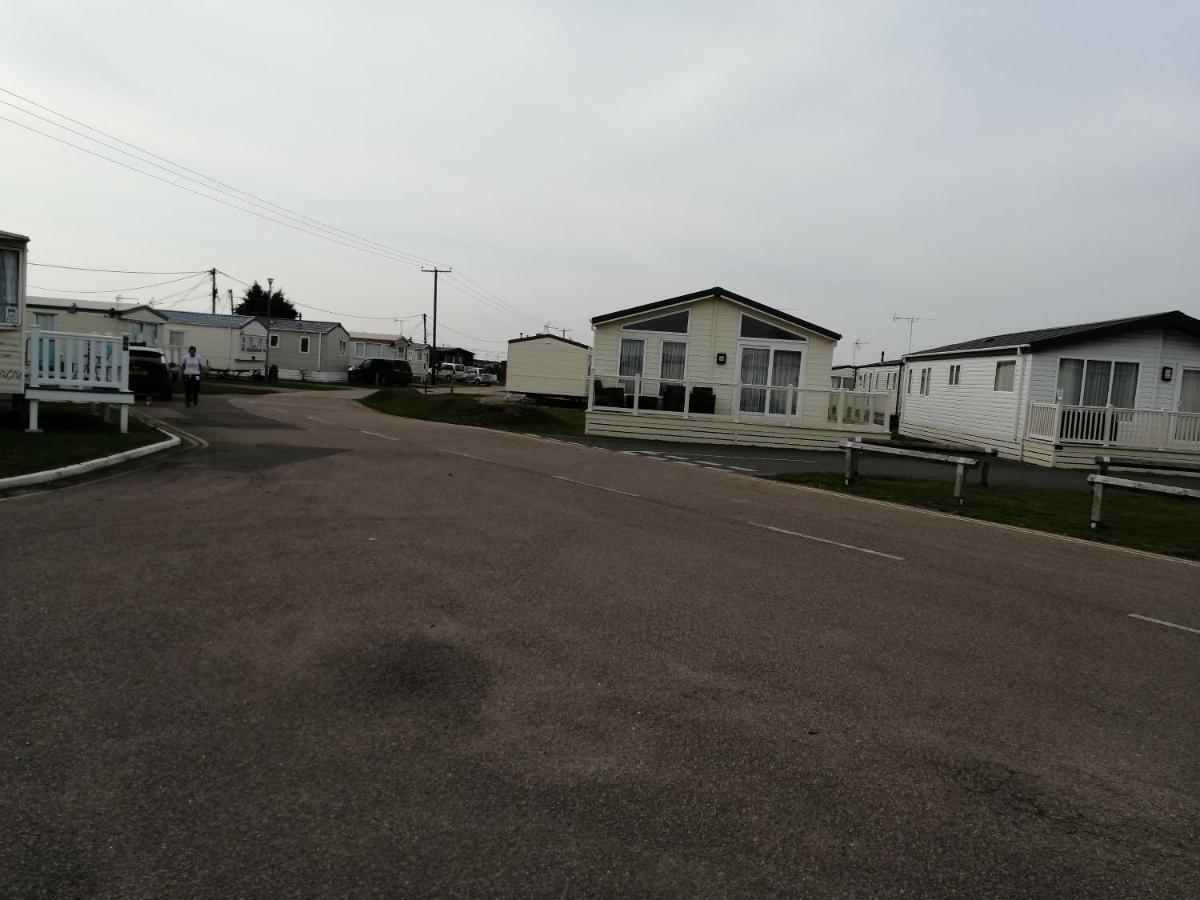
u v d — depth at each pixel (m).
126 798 3.36
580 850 3.13
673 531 9.30
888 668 5.21
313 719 4.11
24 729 3.89
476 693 4.50
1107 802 3.69
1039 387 24.20
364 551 7.46
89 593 5.90
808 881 3.01
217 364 59.78
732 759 3.89
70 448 12.86
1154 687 5.16
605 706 4.41
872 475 17.16
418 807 3.37
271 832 3.17
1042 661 5.53
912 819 3.46
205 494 9.98
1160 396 24.62
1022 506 13.45
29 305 43.69
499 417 26.81
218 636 5.16
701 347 26.17
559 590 6.55
